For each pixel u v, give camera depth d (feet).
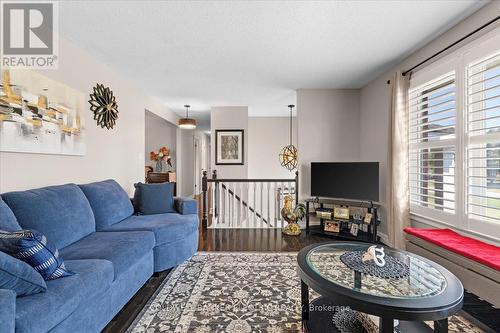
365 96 13.75
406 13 7.11
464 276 5.91
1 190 6.36
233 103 17.71
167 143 22.62
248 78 12.51
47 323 3.80
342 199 13.17
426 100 9.25
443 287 4.32
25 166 7.00
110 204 8.73
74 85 8.86
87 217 7.47
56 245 6.14
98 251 6.08
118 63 10.54
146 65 10.77
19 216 5.77
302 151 14.51
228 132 18.51
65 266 5.04
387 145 11.28
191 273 8.63
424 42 8.87
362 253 5.90
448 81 8.18
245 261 9.67
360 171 11.92
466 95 7.38
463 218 7.50
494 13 6.56
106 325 5.85
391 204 10.21
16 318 3.45
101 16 7.16
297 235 13.07
